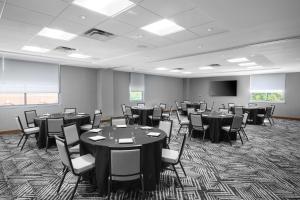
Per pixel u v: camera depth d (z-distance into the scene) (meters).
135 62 7.39
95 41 4.46
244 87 12.23
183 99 15.03
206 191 2.84
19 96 7.04
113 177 2.35
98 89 9.45
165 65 8.20
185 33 3.84
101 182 2.58
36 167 3.67
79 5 2.71
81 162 2.71
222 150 4.82
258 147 5.11
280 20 3.12
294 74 10.42
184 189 2.88
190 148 4.97
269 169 3.65
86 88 9.06
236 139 5.93
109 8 2.83
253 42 4.39
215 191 2.84
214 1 2.52
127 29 3.66
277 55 5.84
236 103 12.58
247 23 3.26
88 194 2.71
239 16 2.98
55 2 2.61
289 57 6.17
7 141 5.52
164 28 3.69
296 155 4.47
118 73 10.54
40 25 3.45
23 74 7.02
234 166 3.79
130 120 7.94
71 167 2.46
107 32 3.84
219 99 13.40
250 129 7.62
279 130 7.43
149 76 12.32
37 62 7.37
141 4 2.65
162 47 4.96
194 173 3.44
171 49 5.16
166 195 2.71
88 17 3.10
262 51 5.27
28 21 3.26
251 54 5.70
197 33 3.83
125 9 2.82
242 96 12.32
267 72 10.73
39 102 7.54
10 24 3.39
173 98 14.20
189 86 15.03
